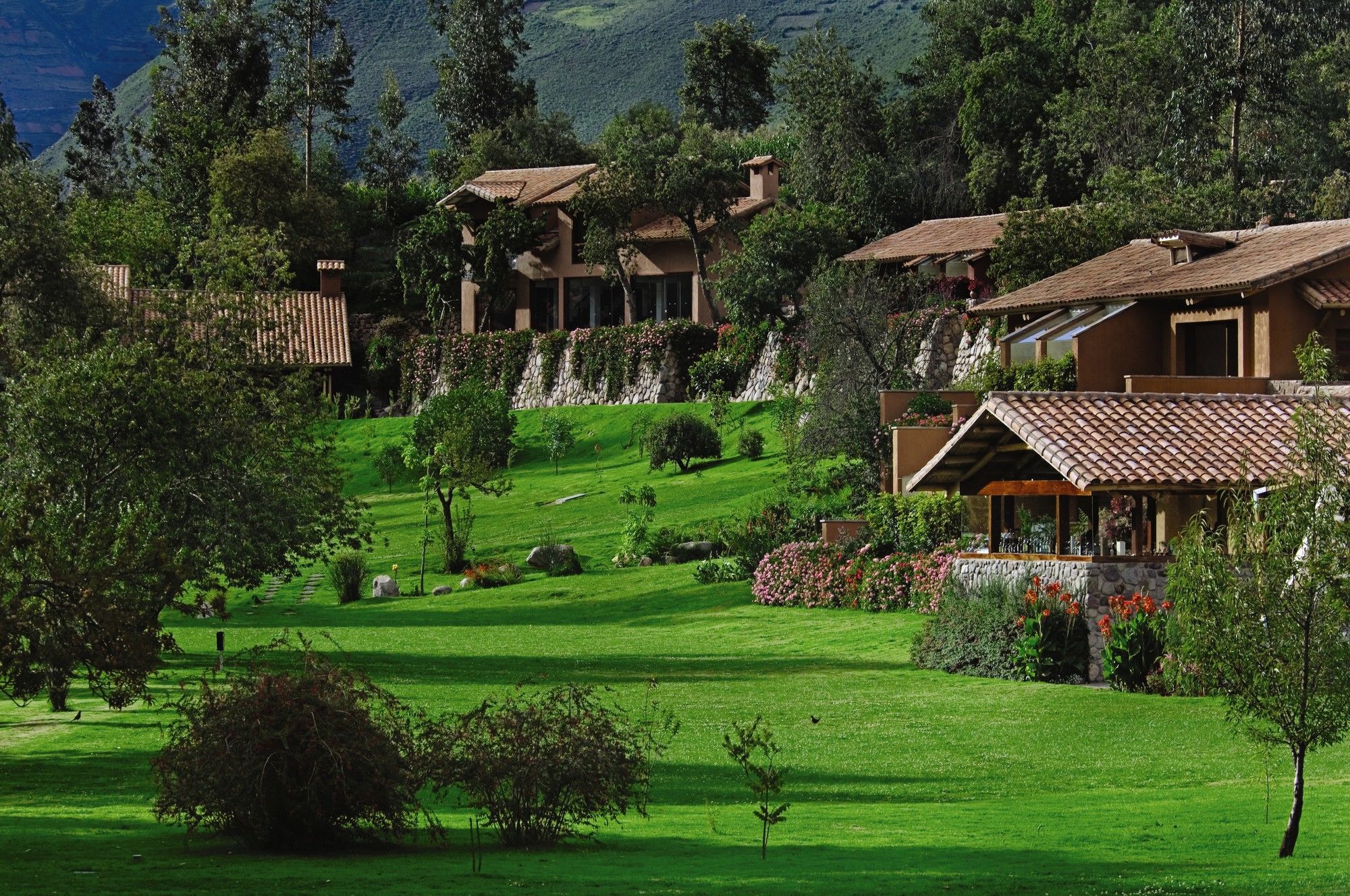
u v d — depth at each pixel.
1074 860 14.82
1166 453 31.86
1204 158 81.50
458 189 101.75
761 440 72.38
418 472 80.56
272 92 126.75
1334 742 14.98
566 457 82.50
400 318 103.75
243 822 15.13
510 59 136.75
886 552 46.62
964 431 34.16
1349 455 15.95
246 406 36.59
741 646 39.75
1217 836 16.16
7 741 24.55
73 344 34.44
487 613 51.12
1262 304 50.50
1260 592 15.09
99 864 14.16
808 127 101.50
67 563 20.97
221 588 34.94
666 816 18.00
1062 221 68.75
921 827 17.03
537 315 100.19
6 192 41.69
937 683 31.66
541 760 15.68
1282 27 79.75
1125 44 88.69
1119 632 29.81
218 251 45.53
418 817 17.56
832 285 67.12
